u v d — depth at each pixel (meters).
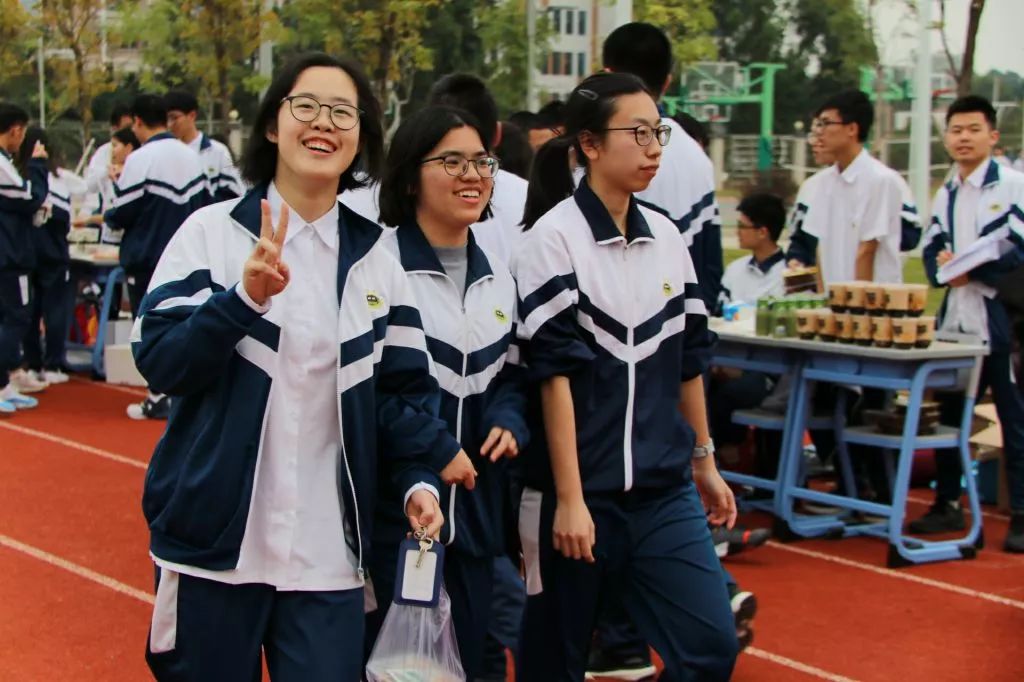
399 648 3.75
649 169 4.18
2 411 10.70
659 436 4.18
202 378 3.23
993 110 7.62
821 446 8.17
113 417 10.73
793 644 5.85
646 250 4.23
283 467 3.39
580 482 4.11
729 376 8.08
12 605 6.16
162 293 3.36
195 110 11.14
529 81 19.92
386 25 18.73
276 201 3.49
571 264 4.14
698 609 4.05
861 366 6.99
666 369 4.25
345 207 3.57
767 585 6.71
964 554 7.19
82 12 24.33
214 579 3.36
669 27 18.62
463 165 4.14
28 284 10.88
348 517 3.49
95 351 12.41
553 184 4.64
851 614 6.26
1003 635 5.99
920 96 18.27
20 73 27.81
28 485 8.47
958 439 7.18
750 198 8.73
